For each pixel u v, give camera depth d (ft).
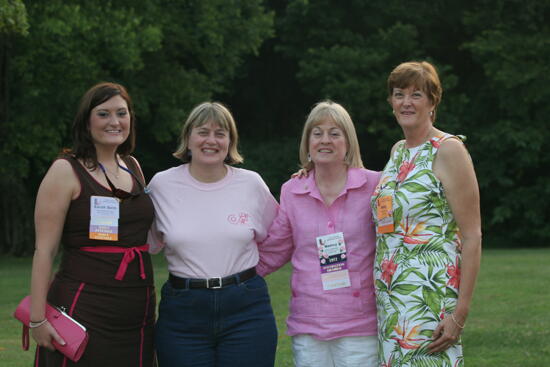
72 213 11.55
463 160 11.19
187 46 57.88
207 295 11.86
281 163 71.20
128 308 11.70
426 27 71.87
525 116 66.08
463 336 21.42
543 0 65.92
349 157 12.80
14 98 50.49
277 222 13.01
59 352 11.33
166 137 56.39
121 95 11.98
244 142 74.69
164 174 12.58
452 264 11.30
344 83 66.28
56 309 11.36
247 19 59.41
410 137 11.84
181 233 12.00
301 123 78.64
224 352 11.96
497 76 63.31
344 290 12.36
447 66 67.46
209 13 55.42
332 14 69.15
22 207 55.26
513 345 20.22
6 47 48.32
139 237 11.94
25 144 48.60
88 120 11.82
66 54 45.06
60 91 47.80
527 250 55.11
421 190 11.33
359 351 12.25
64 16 44.21
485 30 67.77
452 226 11.41
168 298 12.08
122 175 12.14
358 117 68.23
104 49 47.52
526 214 65.87
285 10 69.87
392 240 11.63
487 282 32.32
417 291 11.27
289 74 77.66
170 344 11.93
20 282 36.27
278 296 30.35
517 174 69.72
